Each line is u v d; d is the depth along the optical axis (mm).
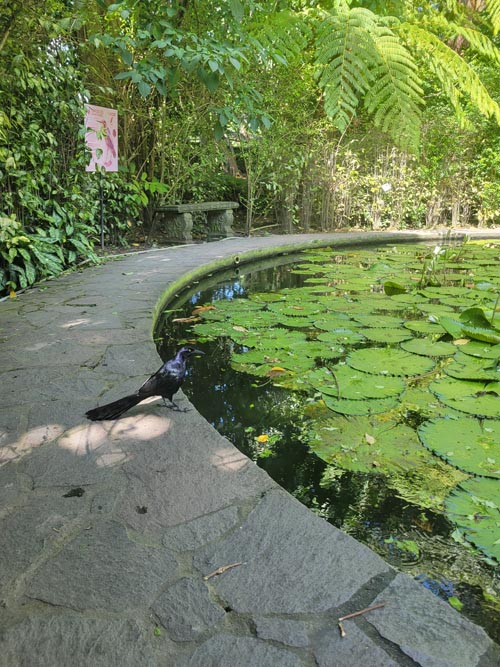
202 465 1898
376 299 4820
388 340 3633
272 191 9938
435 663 1118
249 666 1114
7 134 4879
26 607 1262
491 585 1537
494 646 1168
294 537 1521
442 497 1952
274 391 2910
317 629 1207
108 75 7680
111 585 1335
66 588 1322
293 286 5613
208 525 1572
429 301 4738
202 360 3377
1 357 2979
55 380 2648
